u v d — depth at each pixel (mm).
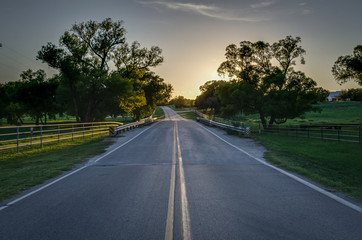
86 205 4832
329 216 4133
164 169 8484
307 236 3414
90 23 34281
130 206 4738
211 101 76812
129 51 38781
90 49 35531
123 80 35688
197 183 6516
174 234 3516
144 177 7297
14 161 10664
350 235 3432
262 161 10008
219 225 3814
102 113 52062
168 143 16578
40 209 4629
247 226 3771
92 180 7016
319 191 5672
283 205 4719
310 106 28500
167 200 5102
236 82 34906
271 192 5625
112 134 21719
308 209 4480
